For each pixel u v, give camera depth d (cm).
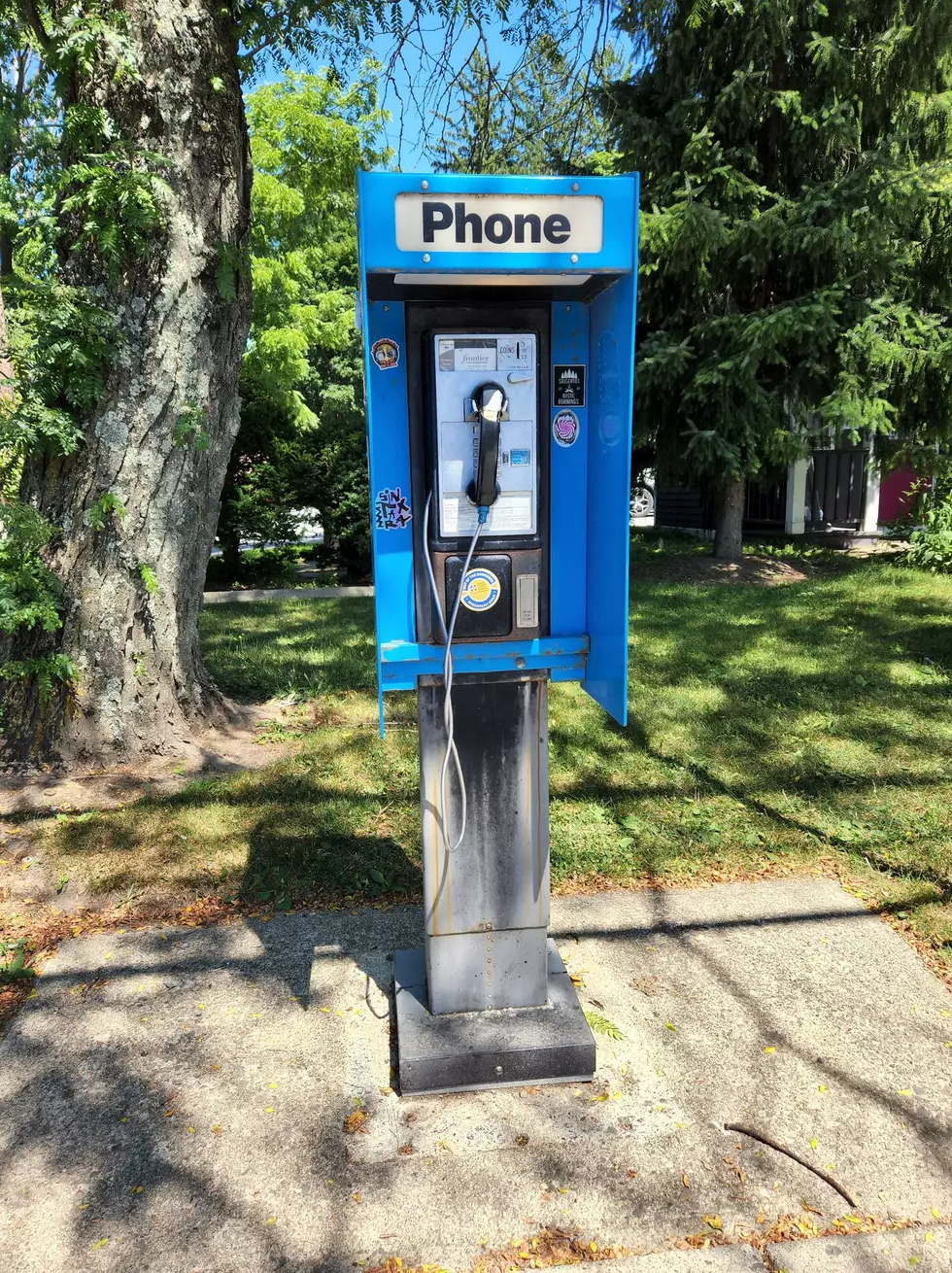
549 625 251
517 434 223
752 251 878
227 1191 212
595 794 430
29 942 314
